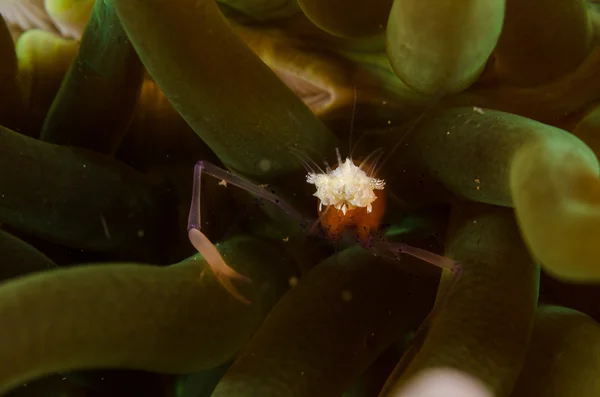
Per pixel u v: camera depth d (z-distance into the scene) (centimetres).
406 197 9
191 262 9
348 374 9
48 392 9
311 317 9
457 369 8
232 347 9
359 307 9
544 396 8
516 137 8
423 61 9
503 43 9
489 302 8
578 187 7
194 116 9
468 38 8
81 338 8
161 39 8
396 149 9
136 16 8
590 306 9
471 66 9
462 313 8
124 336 8
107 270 8
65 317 8
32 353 8
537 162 8
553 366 8
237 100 9
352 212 9
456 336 8
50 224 9
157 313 8
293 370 8
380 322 9
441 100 9
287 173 9
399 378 8
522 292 8
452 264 9
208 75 8
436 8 8
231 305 9
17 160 9
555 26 9
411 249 9
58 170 9
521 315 8
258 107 9
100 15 9
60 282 8
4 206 9
